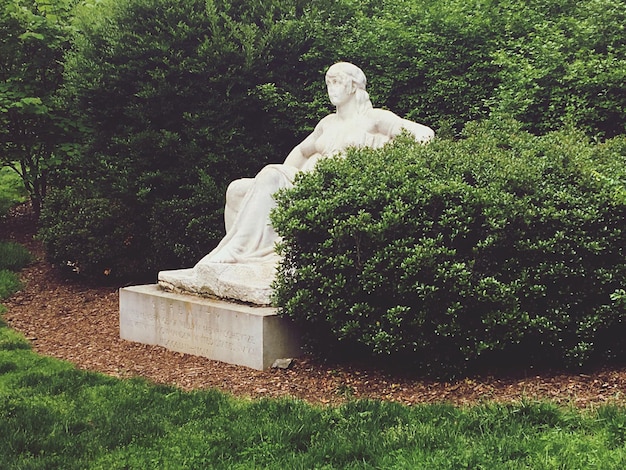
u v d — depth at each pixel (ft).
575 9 31.42
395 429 14.44
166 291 22.98
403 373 18.17
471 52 30.81
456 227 17.12
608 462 12.55
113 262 30.94
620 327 18.12
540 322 17.03
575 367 17.65
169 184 31.30
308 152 25.04
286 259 18.92
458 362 17.56
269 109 32.48
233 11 33.09
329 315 17.69
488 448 13.26
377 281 17.03
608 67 26.14
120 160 31.24
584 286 17.56
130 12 31.81
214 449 14.02
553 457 12.77
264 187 22.30
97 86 31.22
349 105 24.22
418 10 32.76
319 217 17.87
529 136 21.01
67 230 30.73
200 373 19.38
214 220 30.60
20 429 15.30
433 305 17.03
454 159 18.62
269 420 15.29
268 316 19.29
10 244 35.42
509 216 17.21
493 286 16.90
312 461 13.29
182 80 31.45
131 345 22.77
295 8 33.63
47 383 18.61
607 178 16.98
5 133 38.34
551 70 27.35
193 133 31.27
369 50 32.45
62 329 25.35
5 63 37.73
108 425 15.42
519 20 31.14
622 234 17.51
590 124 26.40
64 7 38.73
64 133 38.47
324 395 17.19
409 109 31.96
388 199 17.57
